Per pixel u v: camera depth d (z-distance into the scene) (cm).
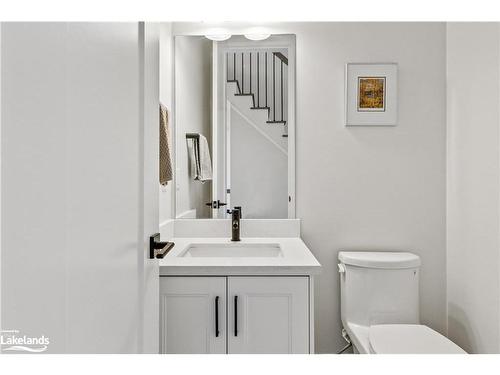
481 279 166
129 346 71
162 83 182
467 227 176
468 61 175
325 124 199
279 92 200
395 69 195
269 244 177
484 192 163
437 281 197
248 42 200
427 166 197
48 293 44
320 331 197
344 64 198
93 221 56
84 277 53
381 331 153
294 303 130
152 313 86
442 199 197
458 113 184
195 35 199
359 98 196
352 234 198
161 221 179
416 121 197
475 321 170
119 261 67
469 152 174
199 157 202
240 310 131
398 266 172
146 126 81
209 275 131
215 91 203
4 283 38
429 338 146
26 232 41
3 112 37
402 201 197
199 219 198
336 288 198
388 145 197
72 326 50
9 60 38
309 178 199
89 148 55
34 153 42
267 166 201
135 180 75
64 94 48
